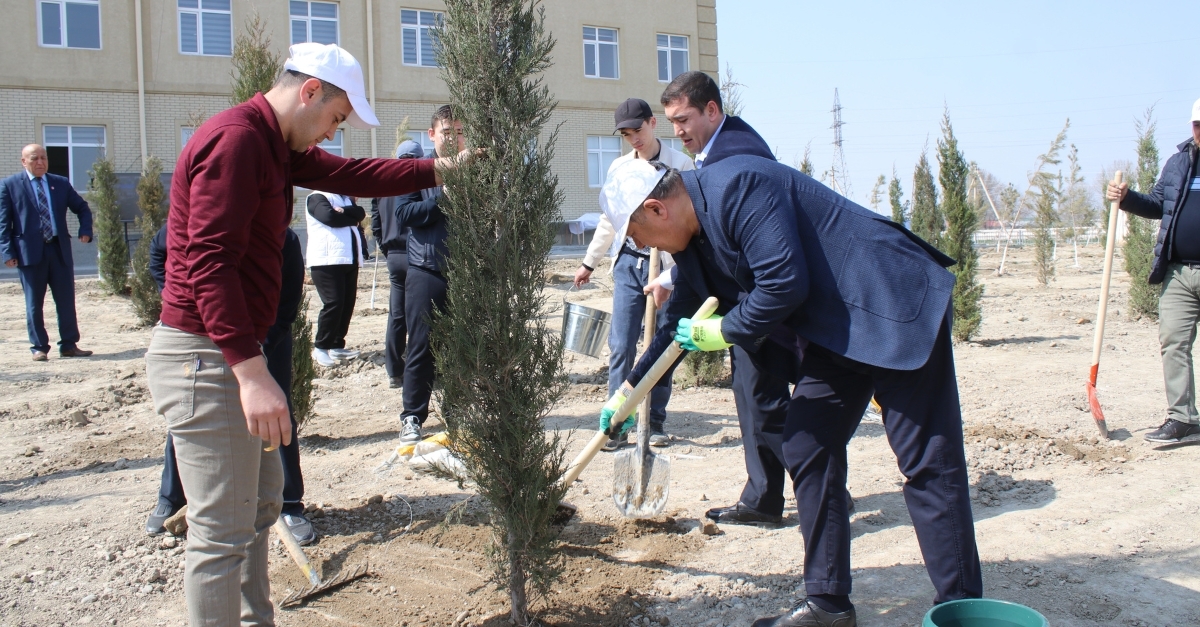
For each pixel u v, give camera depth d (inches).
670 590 140.6
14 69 855.1
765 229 111.3
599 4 1085.8
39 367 334.6
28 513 177.9
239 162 96.1
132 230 812.6
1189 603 132.0
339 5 967.0
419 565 150.2
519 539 123.5
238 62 197.6
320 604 137.2
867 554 154.6
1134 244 451.2
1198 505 171.2
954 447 118.8
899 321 114.6
